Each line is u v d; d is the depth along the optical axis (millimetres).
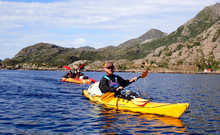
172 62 135500
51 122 6840
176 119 7457
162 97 13078
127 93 9500
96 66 141500
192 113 8438
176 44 161125
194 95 14203
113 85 9445
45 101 10695
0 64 161875
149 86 21953
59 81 25844
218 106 9984
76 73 25203
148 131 6062
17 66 153500
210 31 157875
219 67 120375
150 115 7992
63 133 5781
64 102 10508
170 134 5809
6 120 6977
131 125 6641
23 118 7266
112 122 6965
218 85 24562
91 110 8734
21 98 11500
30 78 32812
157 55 162375
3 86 18047
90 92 11773
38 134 5676
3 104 9664
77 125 6559
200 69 124125
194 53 138250
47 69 145750
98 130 6094
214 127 6477
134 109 8711
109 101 9758
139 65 136875
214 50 133500
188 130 6191
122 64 144250
